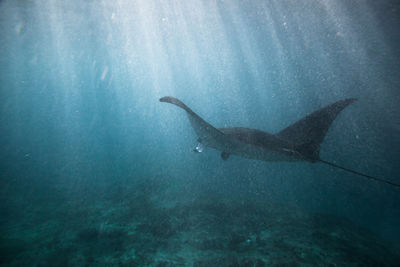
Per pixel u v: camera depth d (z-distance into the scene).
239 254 4.38
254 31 22.31
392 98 25.25
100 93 74.50
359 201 8.60
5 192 9.33
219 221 5.85
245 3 15.19
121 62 36.19
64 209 7.42
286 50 28.91
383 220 7.37
